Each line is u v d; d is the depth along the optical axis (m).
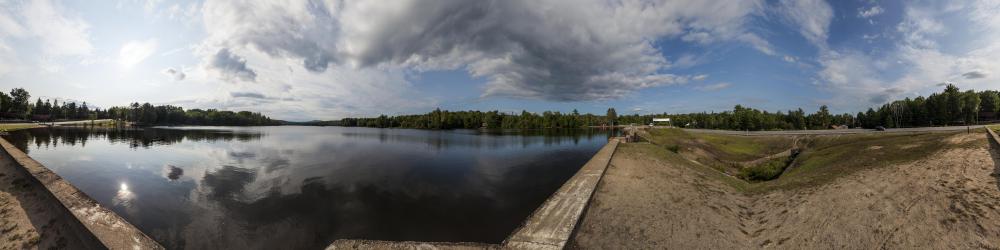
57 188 14.88
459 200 19.16
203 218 15.41
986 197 11.34
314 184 22.14
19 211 13.81
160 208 16.58
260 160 32.84
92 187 20.53
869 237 10.10
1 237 11.83
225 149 42.31
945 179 13.39
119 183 21.69
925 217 10.65
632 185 17.45
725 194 16.67
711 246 10.73
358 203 18.09
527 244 10.12
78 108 135.25
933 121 61.81
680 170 21.62
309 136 77.00
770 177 23.55
